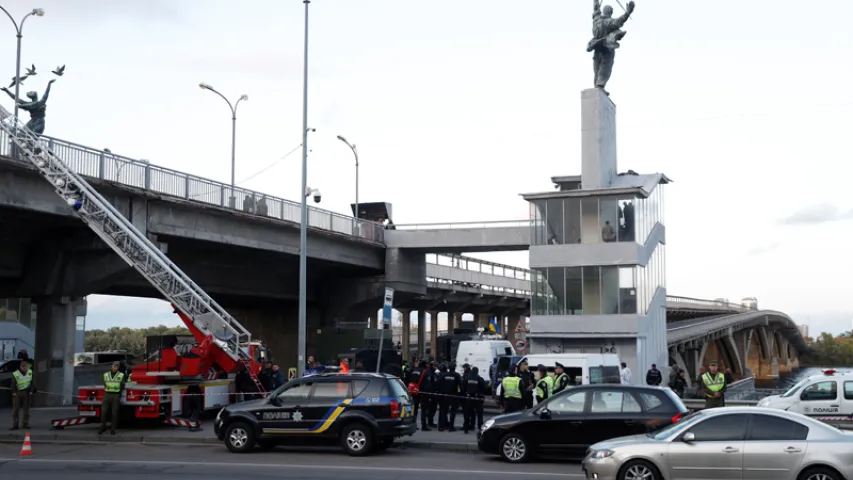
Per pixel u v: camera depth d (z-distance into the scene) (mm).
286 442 19641
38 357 33719
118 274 32875
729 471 12695
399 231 50406
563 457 17938
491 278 70312
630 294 40250
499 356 36094
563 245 41656
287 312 56719
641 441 13328
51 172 26594
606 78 44969
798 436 12695
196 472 16109
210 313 26656
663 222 47688
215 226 35938
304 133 29938
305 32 30703
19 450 19969
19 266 33812
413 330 134875
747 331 110562
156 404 23000
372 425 18547
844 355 165000
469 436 21703
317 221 42906
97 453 19297
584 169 43656
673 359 73000
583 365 26984
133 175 31109
